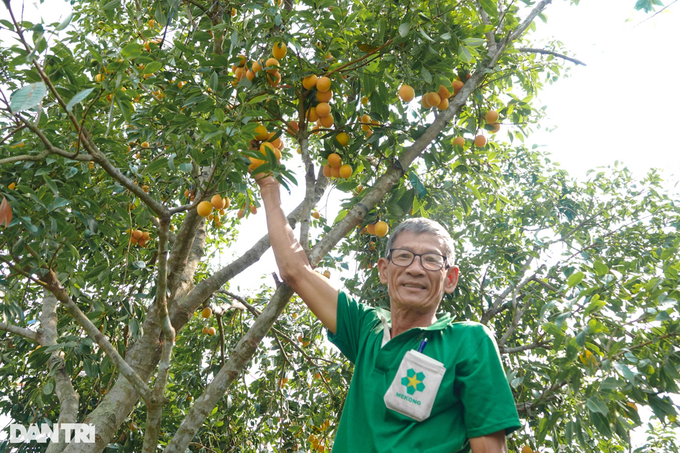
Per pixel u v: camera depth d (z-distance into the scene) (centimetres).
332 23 312
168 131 330
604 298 321
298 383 687
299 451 594
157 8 388
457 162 424
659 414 284
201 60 307
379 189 324
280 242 261
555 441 346
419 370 180
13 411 603
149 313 416
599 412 281
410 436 174
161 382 254
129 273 414
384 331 210
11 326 398
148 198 252
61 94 246
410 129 355
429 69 335
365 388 195
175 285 422
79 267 430
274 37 294
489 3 328
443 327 195
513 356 577
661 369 286
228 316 720
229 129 243
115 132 372
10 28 204
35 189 309
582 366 304
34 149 301
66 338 367
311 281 247
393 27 328
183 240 418
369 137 333
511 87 490
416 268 204
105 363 372
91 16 533
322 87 303
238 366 273
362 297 535
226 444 662
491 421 171
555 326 301
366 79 335
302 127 322
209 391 268
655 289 306
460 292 570
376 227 355
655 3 372
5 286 302
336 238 300
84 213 317
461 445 178
